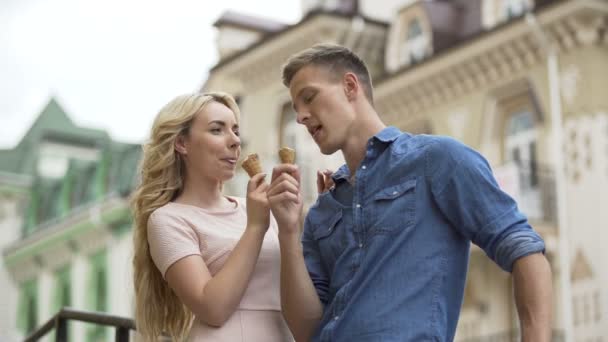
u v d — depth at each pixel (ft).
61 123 93.40
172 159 10.27
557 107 45.65
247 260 9.43
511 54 47.75
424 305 8.38
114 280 67.87
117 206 67.67
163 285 10.50
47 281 78.64
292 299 9.21
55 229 76.13
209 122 10.19
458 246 8.66
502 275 46.42
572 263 44.42
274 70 61.52
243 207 10.62
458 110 50.96
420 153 8.71
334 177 9.38
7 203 86.74
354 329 8.50
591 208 43.75
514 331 45.57
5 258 85.20
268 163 60.03
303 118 9.27
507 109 48.39
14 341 81.71
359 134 9.20
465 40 49.44
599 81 44.21
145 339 10.43
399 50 56.13
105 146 75.66
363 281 8.63
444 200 8.55
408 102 54.29
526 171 46.37
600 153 43.80
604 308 42.52
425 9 53.26
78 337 71.97
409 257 8.49
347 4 59.57
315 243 9.57
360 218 8.88
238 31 68.08
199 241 9.97
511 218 8.29
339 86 9.20
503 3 50.03
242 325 9.66
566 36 45.21
